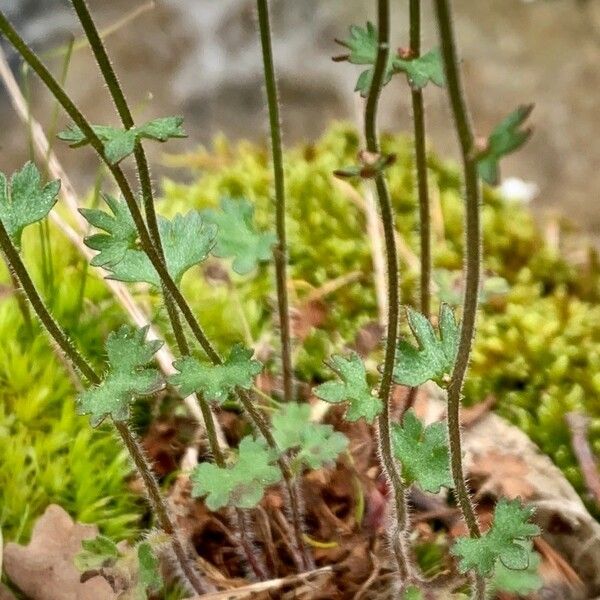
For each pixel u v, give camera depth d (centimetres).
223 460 39
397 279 37
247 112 88
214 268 49
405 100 87
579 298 51
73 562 41
